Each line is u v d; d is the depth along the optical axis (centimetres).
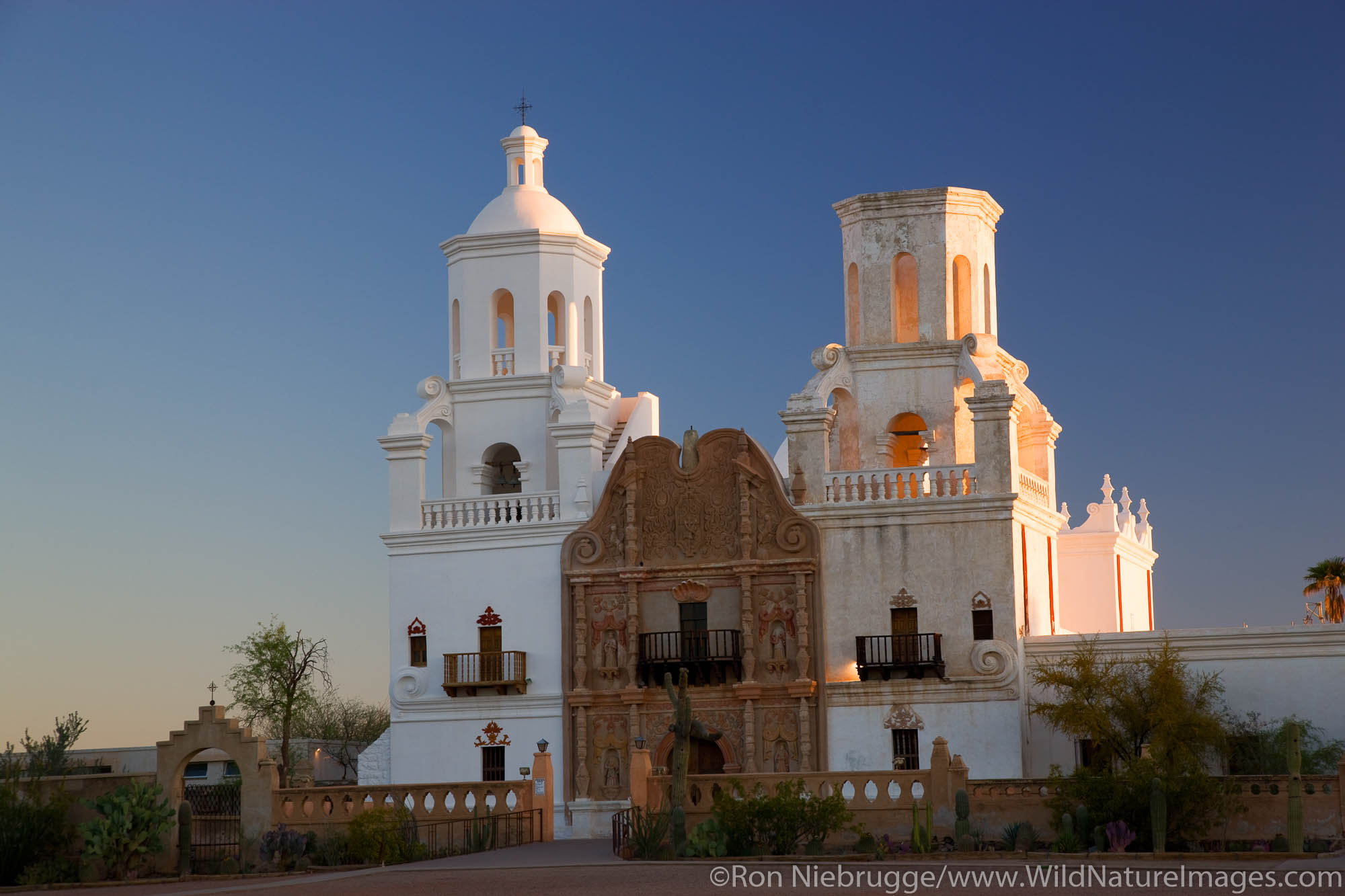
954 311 5616
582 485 5556
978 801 4116
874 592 5206
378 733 9438
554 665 5478
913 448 5809
